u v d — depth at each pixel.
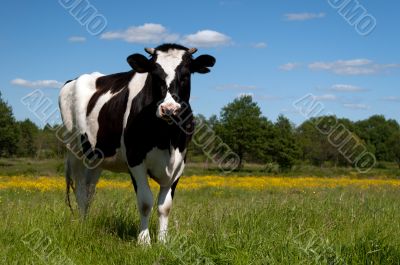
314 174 44.78
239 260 4.78
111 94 7.36
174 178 6.70
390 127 77.88
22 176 29.61
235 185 25.56
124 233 6.75
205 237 5.48
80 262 5.31
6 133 60.19
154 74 6.27
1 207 8.05
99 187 21.03
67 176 8.62
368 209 8.95
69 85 8.52
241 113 64.69
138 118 6.46
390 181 33.91
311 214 7.76
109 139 7.16
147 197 6.43
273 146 60.81
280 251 4.97
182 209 9.01
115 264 5.26
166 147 6.41
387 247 5.07
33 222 6.49
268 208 7.92
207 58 6.58
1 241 5.77
